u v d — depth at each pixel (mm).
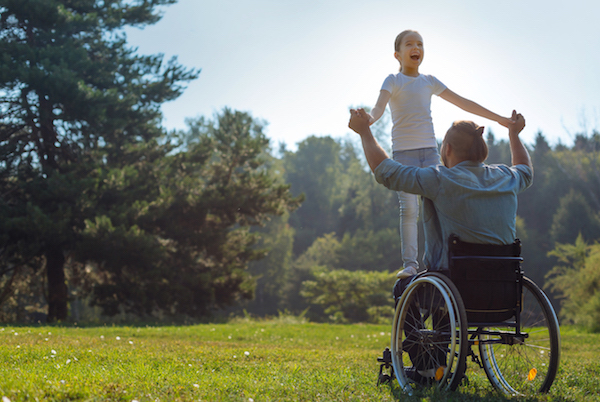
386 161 3225
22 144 19562
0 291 21625
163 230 21969
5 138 19266
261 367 4188
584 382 3586
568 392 3189
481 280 2979
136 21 23094
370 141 3301
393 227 58750
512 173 3230
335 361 5125
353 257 52625
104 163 21391
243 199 22797
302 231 64875
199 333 9727
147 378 3184
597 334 13039
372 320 31406
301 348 7266
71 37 20375
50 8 18453
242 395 2793
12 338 6258
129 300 20562
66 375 3084
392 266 53156
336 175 73438
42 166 19766
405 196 4219
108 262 18500
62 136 20156
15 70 16969
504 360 3805
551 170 57125
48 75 17266
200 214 22578
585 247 22281
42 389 2555
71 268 22547
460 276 2973
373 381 3564
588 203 51594
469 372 4152
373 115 3998
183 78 22688
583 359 5762
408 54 4328
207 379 3248
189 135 55031
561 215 51031
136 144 23172
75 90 17562
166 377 3266
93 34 21656
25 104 18047
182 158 23797
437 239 3162
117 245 17688
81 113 18375
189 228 23016
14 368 3447
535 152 61938
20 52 17922
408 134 4254
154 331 9727
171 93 22812
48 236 17250
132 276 19891
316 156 74375
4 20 18984
